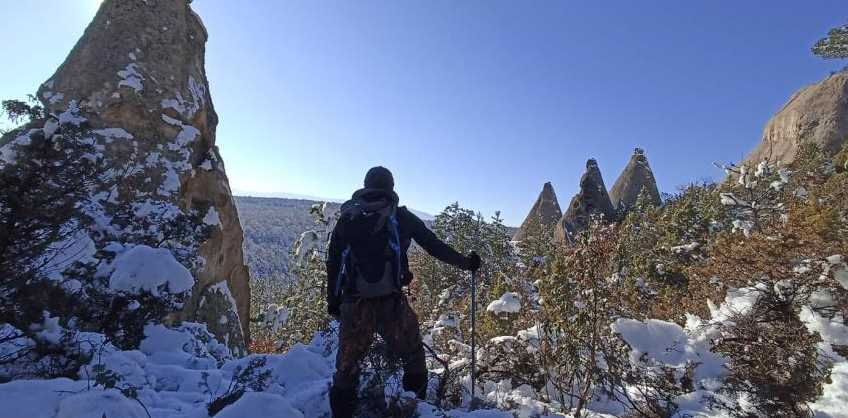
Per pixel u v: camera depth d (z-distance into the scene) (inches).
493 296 338.0
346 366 105.3
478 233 1182.3
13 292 143.3
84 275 189.2
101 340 160.7
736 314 173.3
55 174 152.8
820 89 1678.2
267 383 137.6
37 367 133.3
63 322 160.4
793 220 223.1
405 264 113.3
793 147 1610.5
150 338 200.1
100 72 400.5
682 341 172.7
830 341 161.2
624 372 165.3
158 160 391.5
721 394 155.0
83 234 203.5
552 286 185.6
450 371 151.0
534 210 2192.4
